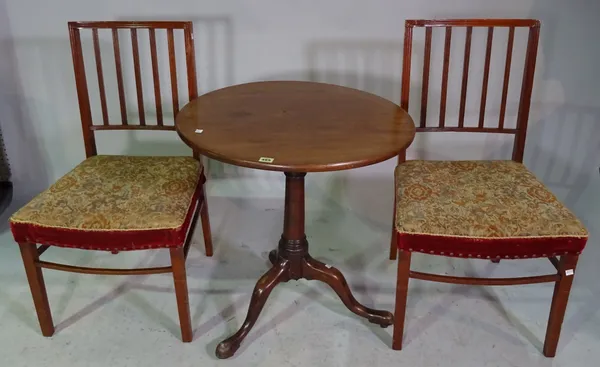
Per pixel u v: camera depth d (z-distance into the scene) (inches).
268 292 68.1
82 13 82.9
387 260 82.8
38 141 92.3
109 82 87.5
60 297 74.8
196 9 82.4
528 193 63.1
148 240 59.9
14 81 87.4
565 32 81.1
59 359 65.3
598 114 86.3
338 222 91.7
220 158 54.7
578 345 67.4
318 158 53.8
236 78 87.1
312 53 85.0
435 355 66.1
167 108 88.7
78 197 62.6
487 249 58.1
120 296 75.3
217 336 68.8
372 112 65.9
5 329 69.6
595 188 92.0
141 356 65.8
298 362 65.0
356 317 71.8
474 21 68.2
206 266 81.3
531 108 86.8
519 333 69.3
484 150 90.5
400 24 82.5
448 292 76.0
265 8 82.0
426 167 69.6
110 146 92.2
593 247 84.7
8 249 84.7
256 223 91.1
